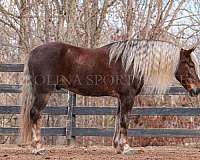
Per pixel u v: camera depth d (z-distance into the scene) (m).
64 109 11.23
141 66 9.28
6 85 10.95
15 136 12.02
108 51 9.49
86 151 9.98
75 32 14.72
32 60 9.29
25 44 14.82
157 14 15.14
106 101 12.58
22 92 9.38
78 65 9.38
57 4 14.73
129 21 15.08
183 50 9.45
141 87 9.46
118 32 15.23
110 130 11.23
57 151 9.91
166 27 15.46
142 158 8.75
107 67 9.42
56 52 9.27
